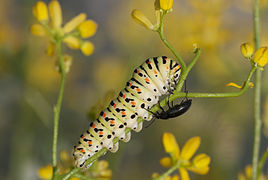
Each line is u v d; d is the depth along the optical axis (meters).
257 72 0.30
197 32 0.39
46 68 0.45
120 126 0.29
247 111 0.43
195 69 0.43
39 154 0.40
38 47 0.43
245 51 0.27
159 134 0.45
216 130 0.39
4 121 0.46
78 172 0.28
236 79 0.40
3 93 0.42
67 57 0.28
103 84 0.50
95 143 0.29
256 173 0.30
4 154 0.49
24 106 0.40
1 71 0.41
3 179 0.48
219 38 0.39
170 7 0.26
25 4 0.41
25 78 0.41
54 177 0.27
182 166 0.27
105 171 0.29
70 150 0.41
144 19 0.27
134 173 0.43
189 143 0.27
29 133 0.40
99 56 0.54
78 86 0.51
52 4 0.29
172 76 0.28
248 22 0.41
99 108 0.29
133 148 0.38
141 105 0.28
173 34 0.41
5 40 0.41
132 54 0.34
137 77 0.28
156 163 0.45
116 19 0.53
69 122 0.47
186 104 0.28
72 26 0.29
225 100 0.40
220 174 0.37
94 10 0.60
